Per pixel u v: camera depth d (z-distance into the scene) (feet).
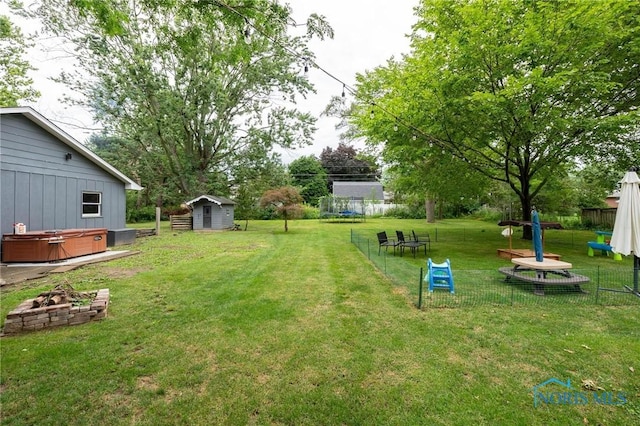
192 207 63.36
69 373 9.66
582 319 14.52
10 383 9.09
